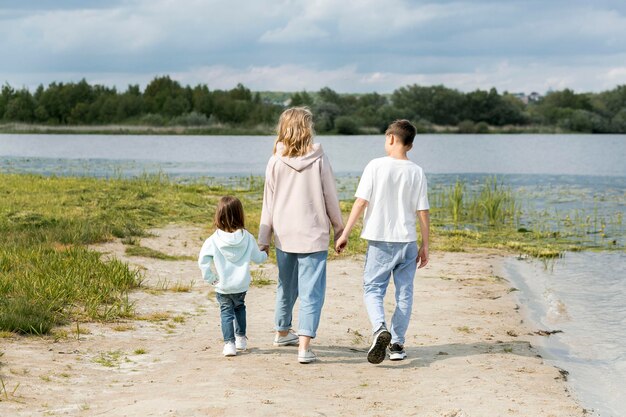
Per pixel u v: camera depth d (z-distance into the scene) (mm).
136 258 10195
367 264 5754
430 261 11164
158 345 6047
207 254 5609
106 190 17328
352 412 4434
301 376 5207
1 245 9648
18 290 7336
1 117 108812
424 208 5684
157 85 111812
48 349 5707
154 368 5340
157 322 6902
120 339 6191
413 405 4609
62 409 4305
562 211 17781
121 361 5516
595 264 11062
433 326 7027
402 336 5758
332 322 7094
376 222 5637
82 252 9367
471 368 5551
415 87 111562
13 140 73250
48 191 16688
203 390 4715
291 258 5664
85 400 4508
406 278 5738
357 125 98750
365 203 5602
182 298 8039
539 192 22406
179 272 9547
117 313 7059
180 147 58250
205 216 14445
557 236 13984
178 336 6402
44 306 6738
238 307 5836
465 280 9609
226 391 4684
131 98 107312
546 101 116188
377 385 5062
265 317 7301
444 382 5156
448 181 26781
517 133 108750
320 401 4613
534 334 6863
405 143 5746
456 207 16391
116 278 8242
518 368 5586
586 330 7086
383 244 5645
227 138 82812
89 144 63469
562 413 4520
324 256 5578
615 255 11930
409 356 5902
